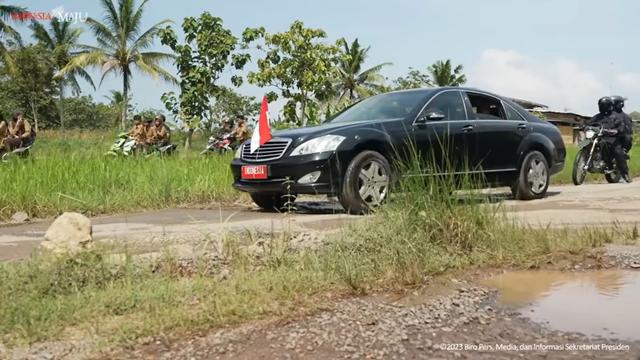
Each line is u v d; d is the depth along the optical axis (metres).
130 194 8.83
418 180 4.95
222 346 2.85
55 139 27.69
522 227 5.15
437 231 4.68
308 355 2.76
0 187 8.22
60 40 45.56
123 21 38.84
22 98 44.12
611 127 12.62
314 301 3.49
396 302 3.54
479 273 4.25
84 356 2.74
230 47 23.56
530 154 8.95
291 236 5.04
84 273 3.73
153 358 2.72
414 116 7.92
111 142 15.56
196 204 9.08
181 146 20.73
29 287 3.49
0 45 37.22
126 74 39.62
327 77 25.73
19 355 2.74
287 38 24.75
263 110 7.61
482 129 8.45
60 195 8.20
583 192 10.12
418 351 2.82
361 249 4.40
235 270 4.00
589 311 3.41
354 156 7.37
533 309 3.46
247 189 7.76
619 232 5.38
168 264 4.12
